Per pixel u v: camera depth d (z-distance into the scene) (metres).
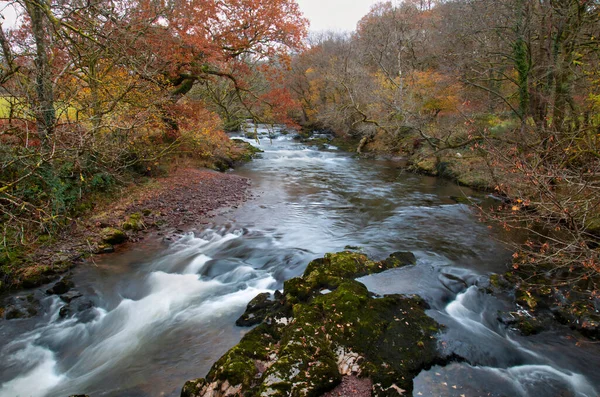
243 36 19.25
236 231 11.28
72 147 7.83
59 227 9.91
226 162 22.97
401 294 6.86
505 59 15.66
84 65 11.19
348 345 5.23
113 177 12.80
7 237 8.56
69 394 5.11
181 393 4.68
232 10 18.34
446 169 19.58
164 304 7.38
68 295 7.55
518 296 7.00
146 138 15.80
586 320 6.12
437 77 24.36
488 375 5.06
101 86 11.02
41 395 5.17
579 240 5.87
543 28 12.37
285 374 4.52
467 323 6.33
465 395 4.66
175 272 8.72
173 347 6.01
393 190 17.08
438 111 24.61
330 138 37.28
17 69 8.19
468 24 16.08
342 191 16.92
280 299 6.79
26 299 7.41
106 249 9.66
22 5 8.52
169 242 10.45
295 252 9.35
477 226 11.41
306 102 43.53
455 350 5.49
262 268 8.73
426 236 10.57
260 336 5.60
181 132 18.50
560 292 7.02
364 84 29.56
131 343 6.21
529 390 4.82
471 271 8.16
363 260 8.25
